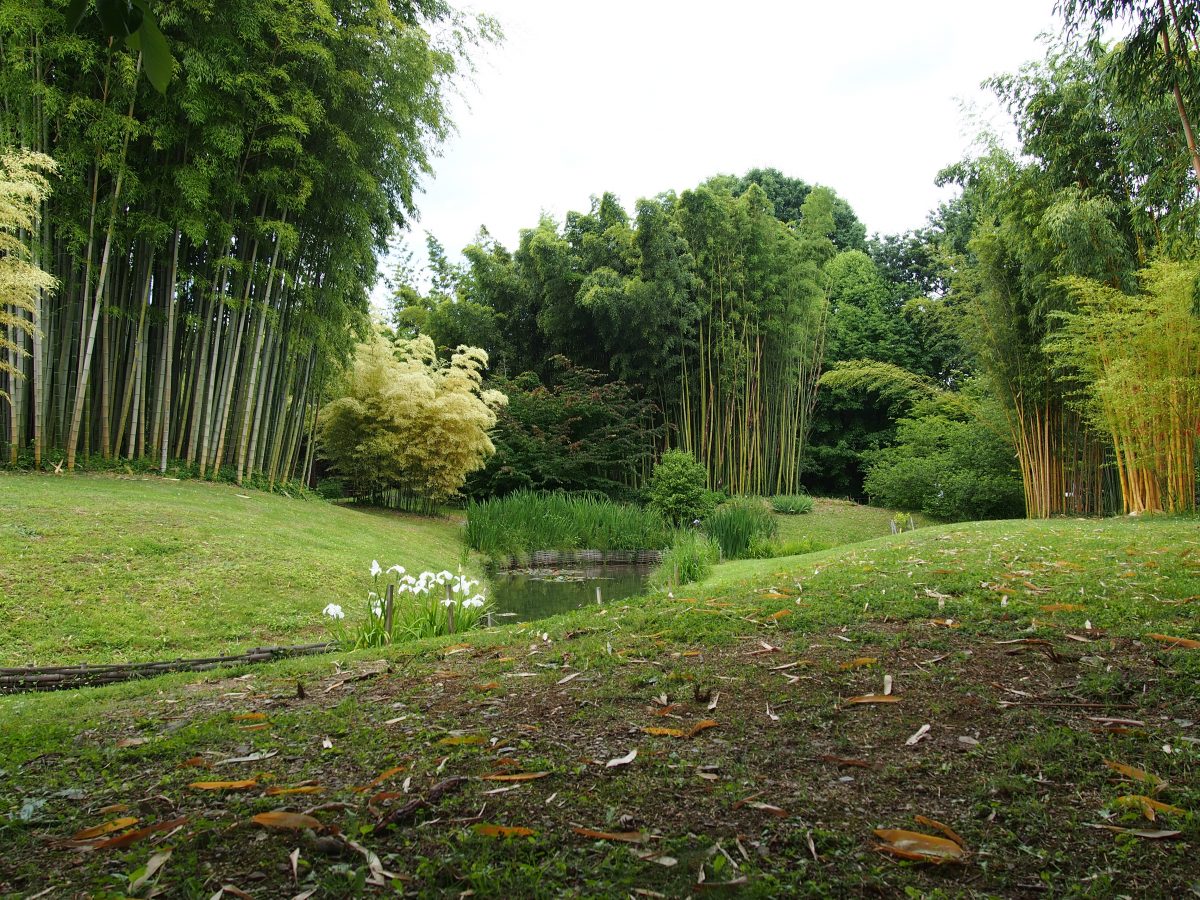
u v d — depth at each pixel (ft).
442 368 61.57
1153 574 17.85
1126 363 36.17
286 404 44.83
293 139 35.70
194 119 32.35
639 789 7.35
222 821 6.84
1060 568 19.45
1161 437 38.27
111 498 29.99
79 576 22.98
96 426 36.32
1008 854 5.94
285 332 44.14
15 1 28.81
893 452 72.69
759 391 70.49
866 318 89.81
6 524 24.93
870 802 6.94
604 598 34.17
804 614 15.34
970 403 59.98
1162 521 33.22
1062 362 41.09
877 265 102.99
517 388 69.62
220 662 17.53
